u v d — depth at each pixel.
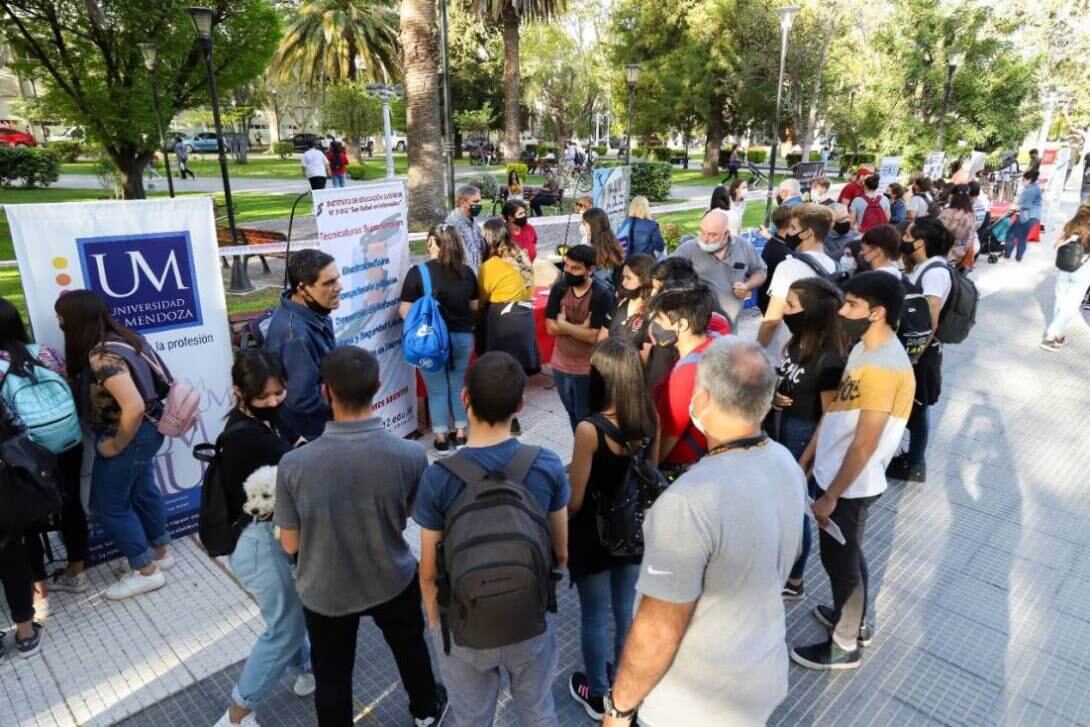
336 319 4.39
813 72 25.84
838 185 24.80
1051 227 15.41
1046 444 5.23
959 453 5.08
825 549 2.85
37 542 3.18
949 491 4.54
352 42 36.03
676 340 2.80
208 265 3.88
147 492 3.55
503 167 35.69
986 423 5.59
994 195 17.30
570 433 5.42
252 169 35.94
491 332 4.83
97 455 3.16
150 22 13.95
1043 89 24.62
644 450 2.51
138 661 3.01
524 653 2.04
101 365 2.93
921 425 4.50
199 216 3.79
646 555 1.57
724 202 6.72
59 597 3.44
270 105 51.97
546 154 38.94
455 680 2.07
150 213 3.60
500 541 1.80
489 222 4.91
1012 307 9.15
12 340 2.88
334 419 2.18
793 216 5.15
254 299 9.48
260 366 2.33
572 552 2.44
